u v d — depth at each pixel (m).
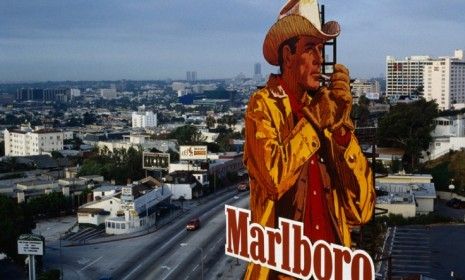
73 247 137.00
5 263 125.44
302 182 57.25
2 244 118.06
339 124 56.81
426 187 158.00
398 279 95.12
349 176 57.12
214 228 148.38
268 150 58.25
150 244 136.50
